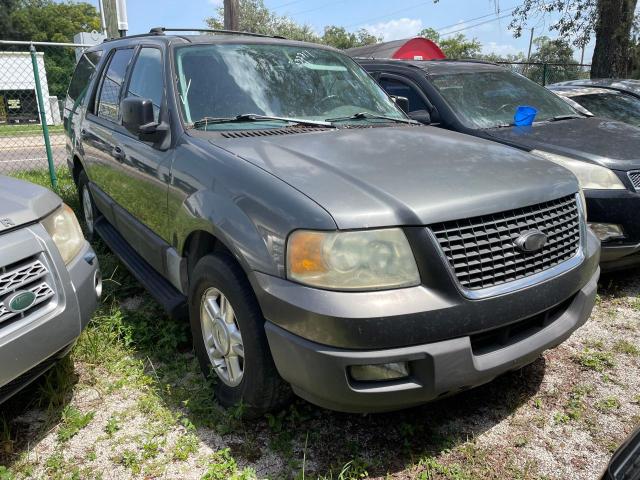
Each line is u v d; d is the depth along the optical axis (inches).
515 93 227.0
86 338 131.2
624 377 125.0
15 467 96.7
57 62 525.3
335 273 84.4
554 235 103.3
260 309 97.0
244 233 95.3
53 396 112.7
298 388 92.0
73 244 112.7
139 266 155.0
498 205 94.3
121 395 117.7
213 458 98.3
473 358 89.3
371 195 90.4
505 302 91.0
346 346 83.1
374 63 247.6
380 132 129.0
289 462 97.5
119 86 169.5
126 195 155.0
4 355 89.7
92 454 98.9
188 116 127.6
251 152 109.6
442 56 532.1
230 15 458.3
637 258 165.9
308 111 139.4
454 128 204.1
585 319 111.3
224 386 111.0
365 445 102.8
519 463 98.2
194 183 112.3
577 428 107.8
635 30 457.1
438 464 97.3
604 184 160.9
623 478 55.4
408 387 86.0
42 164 443.5
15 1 2324.1
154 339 139.5
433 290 86.4
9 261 93.0
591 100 276.8
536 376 125.5
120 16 313.3
